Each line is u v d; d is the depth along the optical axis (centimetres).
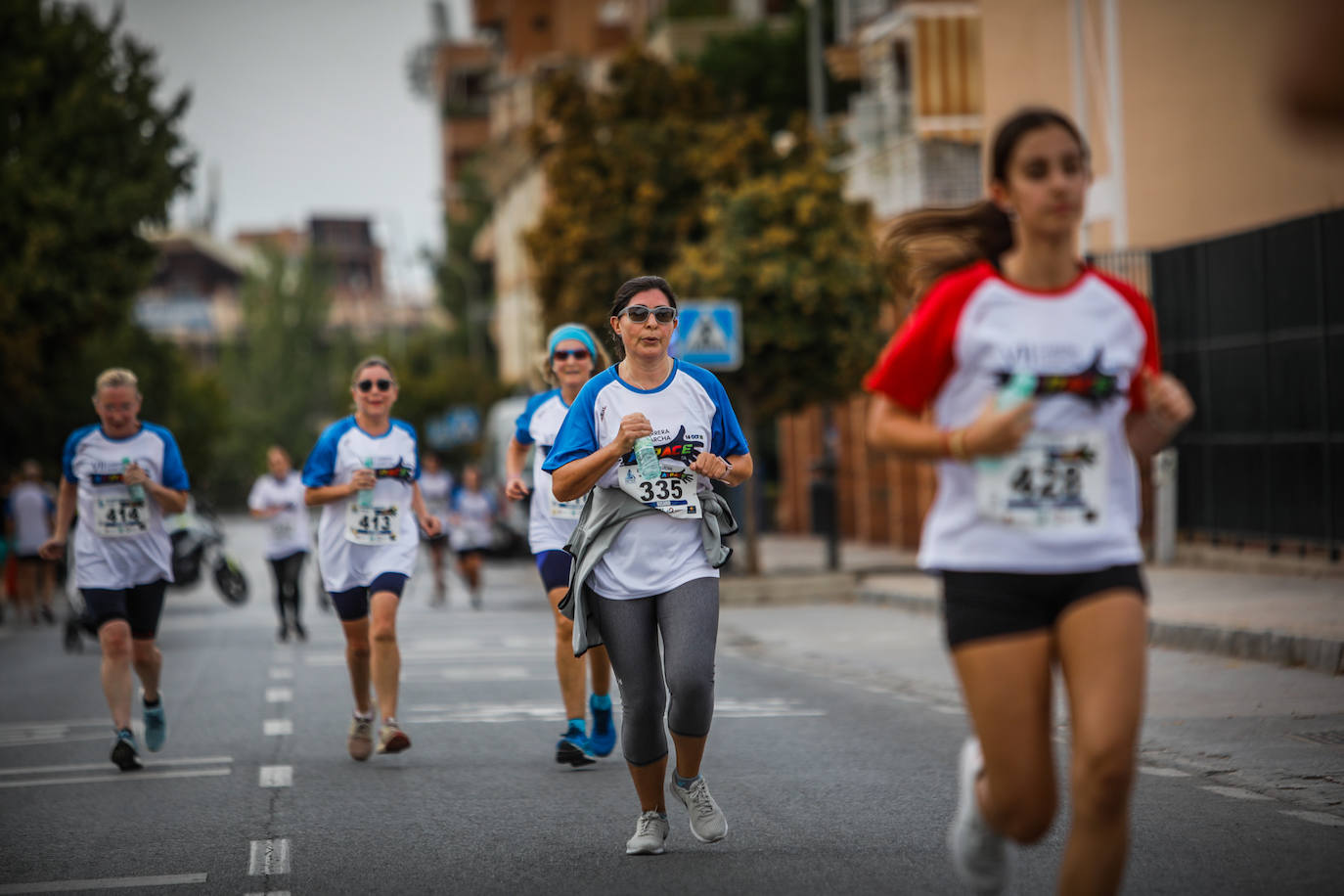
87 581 2530
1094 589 1206
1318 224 4434
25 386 8262
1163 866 1650
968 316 1234
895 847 1794
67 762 2666
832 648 4278
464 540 6519
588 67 16275
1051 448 1216
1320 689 2862
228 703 3397
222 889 1698
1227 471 5006
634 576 1742
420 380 16925
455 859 1814
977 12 8262
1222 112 5322
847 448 9469
